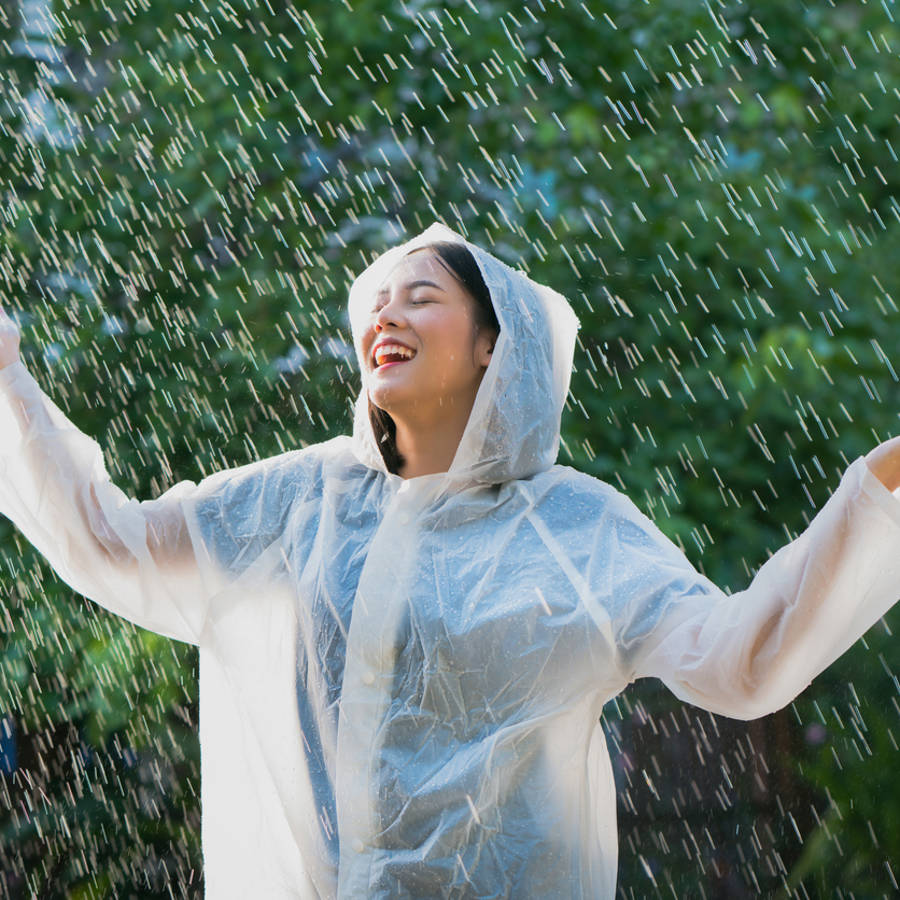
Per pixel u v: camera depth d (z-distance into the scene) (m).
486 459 4.02
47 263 8.45
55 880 8.27
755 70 8.77
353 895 3.65
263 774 3.98
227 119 8.48
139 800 8.30
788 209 8.41
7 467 4.13
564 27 8.64
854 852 7.99
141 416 8.22
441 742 3.70
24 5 8.93
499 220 8.42
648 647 3.77
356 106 8.47
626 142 8.50
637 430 8.03
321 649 3.87
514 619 3.74
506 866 3.62
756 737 8.43
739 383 7.85
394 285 4.15
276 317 8.24
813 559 3.51
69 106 8.66
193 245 8.46
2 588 8.11
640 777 8.51
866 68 8.79
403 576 3.84
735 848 8.36
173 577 4.16
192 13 8.64
